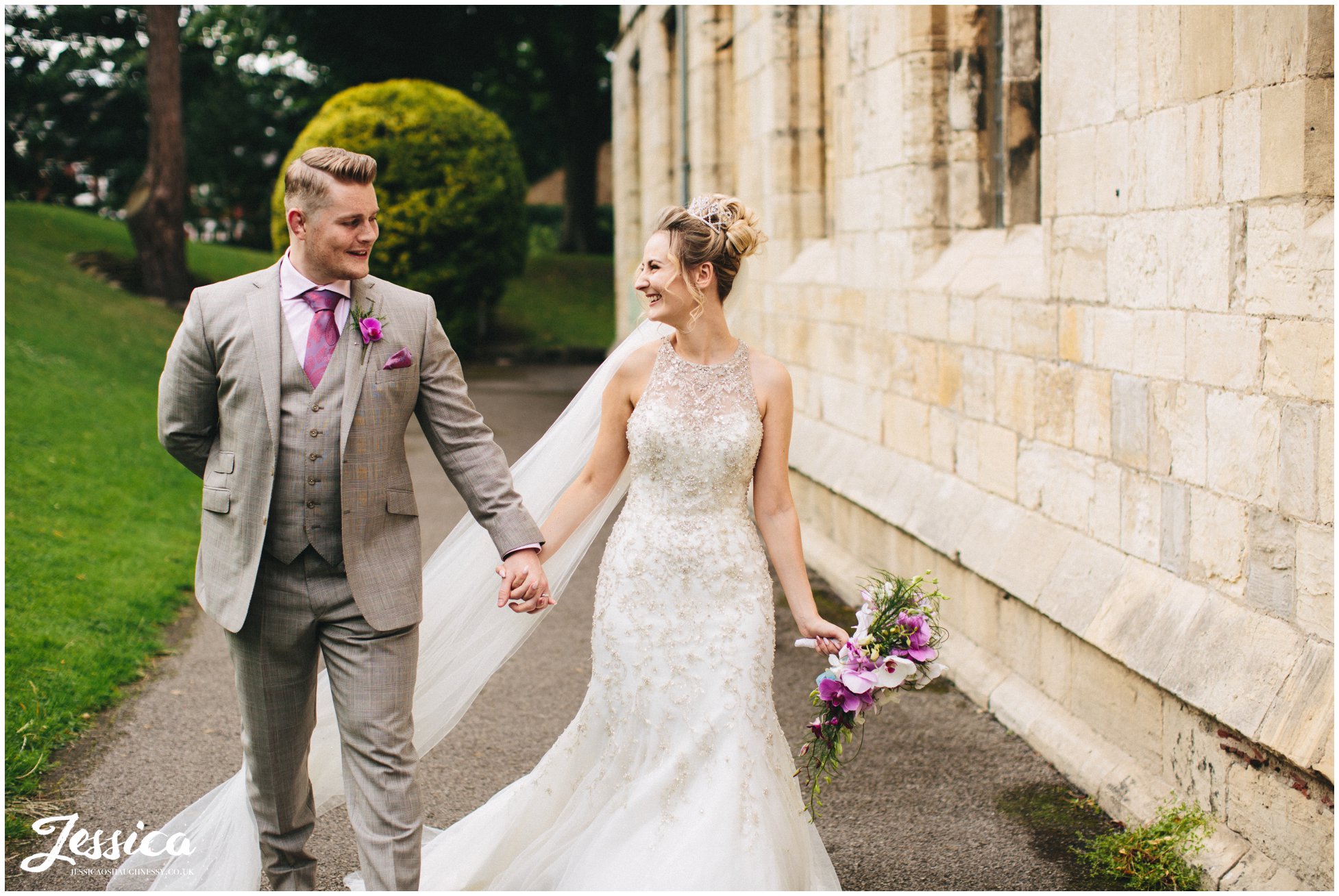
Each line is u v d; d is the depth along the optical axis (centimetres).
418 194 1658
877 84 648
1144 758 375
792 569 307
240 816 316
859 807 389
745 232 299
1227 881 316
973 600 517
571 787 311
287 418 275
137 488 818
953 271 564
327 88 2873
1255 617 327
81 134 3072
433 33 2567
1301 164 304
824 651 303
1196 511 355
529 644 576
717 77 1091
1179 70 360
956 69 585
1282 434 313
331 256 273
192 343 277
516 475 338
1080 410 430
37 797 382
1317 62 301
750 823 274
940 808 387
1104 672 399
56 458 816
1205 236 347
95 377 1129
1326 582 297
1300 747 292
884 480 632
